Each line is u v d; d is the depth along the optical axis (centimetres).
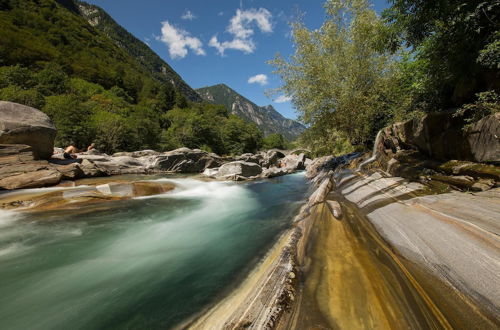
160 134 5219
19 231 539
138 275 365
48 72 5403
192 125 6209
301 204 765
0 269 385
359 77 1145
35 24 8812
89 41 11262
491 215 301
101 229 570
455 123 505
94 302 301
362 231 424
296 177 1739
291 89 1241
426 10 468
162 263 405
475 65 486
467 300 219
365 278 280
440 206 384
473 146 446
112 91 7969
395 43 592
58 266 397
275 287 275
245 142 8125
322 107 1201
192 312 267
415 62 1018
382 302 237
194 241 504
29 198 735
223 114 12638
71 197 786
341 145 1702
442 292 238
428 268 276
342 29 1137
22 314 283
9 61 5859
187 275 359
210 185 1290
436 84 645
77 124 3212
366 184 676
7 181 888
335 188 830
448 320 206
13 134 1111
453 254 273
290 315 229
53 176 1002
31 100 3400
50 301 307
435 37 540
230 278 338
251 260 391
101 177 1466
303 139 1410
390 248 348
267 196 1019
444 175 486
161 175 1811
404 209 434
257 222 615
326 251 360
